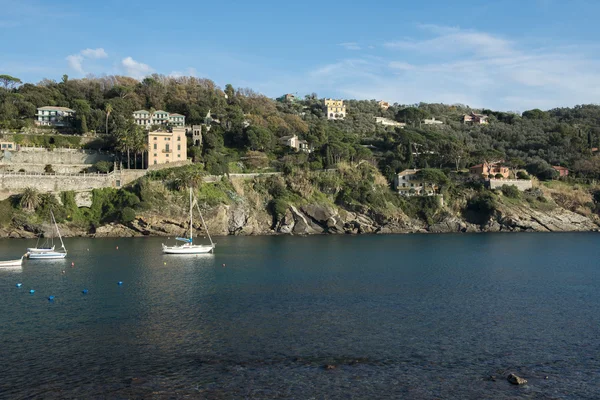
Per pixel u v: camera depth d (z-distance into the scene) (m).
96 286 75.56
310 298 67.75
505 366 43.34
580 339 50.66
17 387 38.56
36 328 53.28
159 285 76.56
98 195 151.62
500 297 69.69
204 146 193.12
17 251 113.88
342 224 174.00
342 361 44.03
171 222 150.12
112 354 45.47
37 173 149.75
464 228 186.00
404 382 39.81
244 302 65.25
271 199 170.62
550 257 114.12
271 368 42.38
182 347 47.34
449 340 49.91
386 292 72.25
